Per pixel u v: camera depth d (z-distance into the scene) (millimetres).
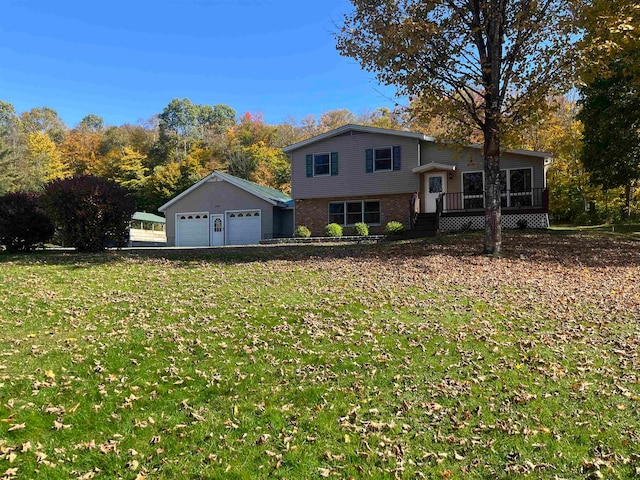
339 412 4215
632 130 18328
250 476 3324
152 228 36875
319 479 3307
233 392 4625
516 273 10273
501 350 5582
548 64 11461
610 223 27547
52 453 3605
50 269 11352
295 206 23719
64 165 49844
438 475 3330
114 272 11039
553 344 5762
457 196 21125
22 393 4492
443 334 6152
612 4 10281
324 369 5133
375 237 19234
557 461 3439
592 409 4160
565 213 32219
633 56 11453
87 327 6664
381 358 5383
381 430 3922
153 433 3908
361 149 22203
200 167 48000
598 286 8977
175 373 5043
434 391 4570
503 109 12719
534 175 20062
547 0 11477
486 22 11805
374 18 12000
